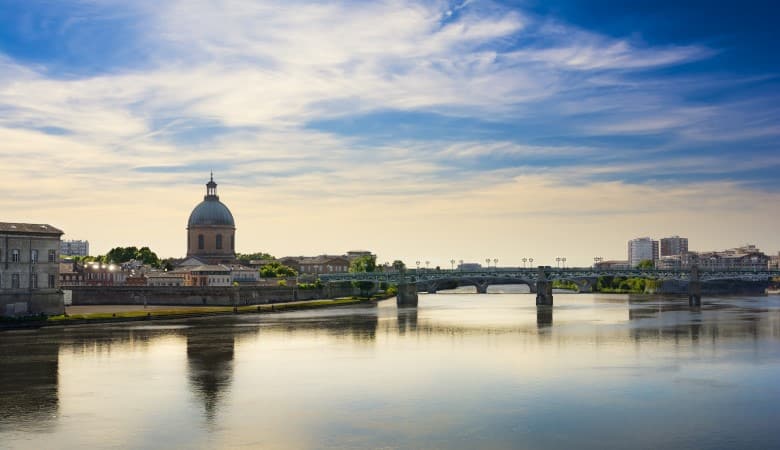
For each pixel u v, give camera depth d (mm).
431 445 73188
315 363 120375
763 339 152125
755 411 86188
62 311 193875
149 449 71938
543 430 78250
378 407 88250
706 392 96312
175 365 118125
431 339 154875
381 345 144250
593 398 92750
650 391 96875
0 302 180375
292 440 74875
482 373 110500
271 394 95438
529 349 137500
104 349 136625
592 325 188000
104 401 91438
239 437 75938
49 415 84438
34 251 188000
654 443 73875
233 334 164625
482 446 72812
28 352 132375
